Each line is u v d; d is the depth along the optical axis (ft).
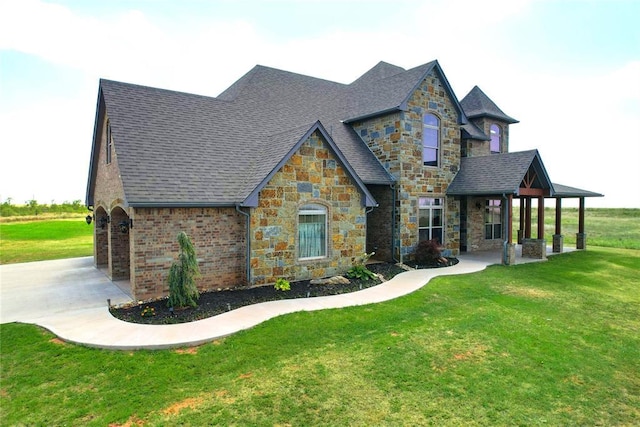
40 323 26.66
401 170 51.67
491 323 27.04
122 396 16.92
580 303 33.06
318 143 39.83
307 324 25.99
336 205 41.60
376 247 55.47
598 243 84.12
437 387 17.89
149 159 36.17
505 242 51.55
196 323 26.04
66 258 64.08
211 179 37.47
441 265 50.31
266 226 36.60
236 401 16.44
